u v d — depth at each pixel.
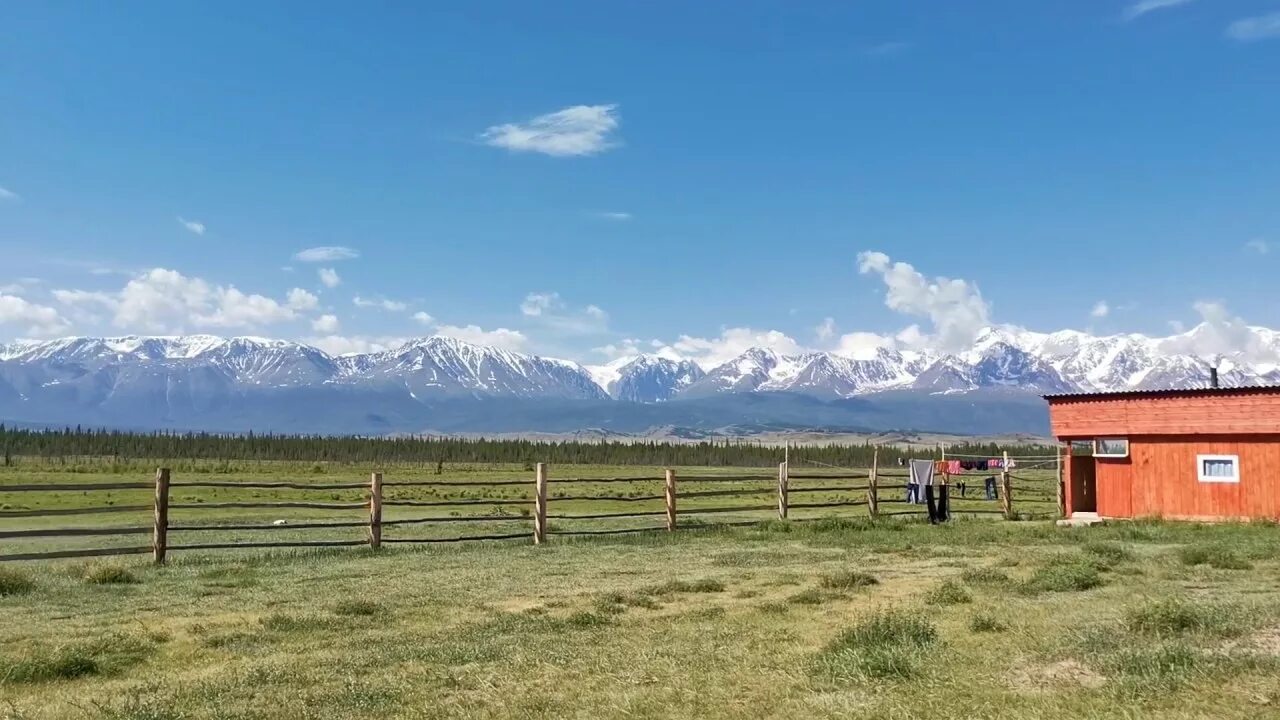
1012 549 20.45
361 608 13.68
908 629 10.02
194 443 155.38
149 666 10.28
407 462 140.50
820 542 23.38
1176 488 28.23
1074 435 30.91
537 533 24.47
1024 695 7.41
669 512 27.30
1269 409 26.39
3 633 12.26
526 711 7.85
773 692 8.02
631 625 12.22
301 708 8.07
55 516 38.78
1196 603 11.04
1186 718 6.41
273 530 30.11
